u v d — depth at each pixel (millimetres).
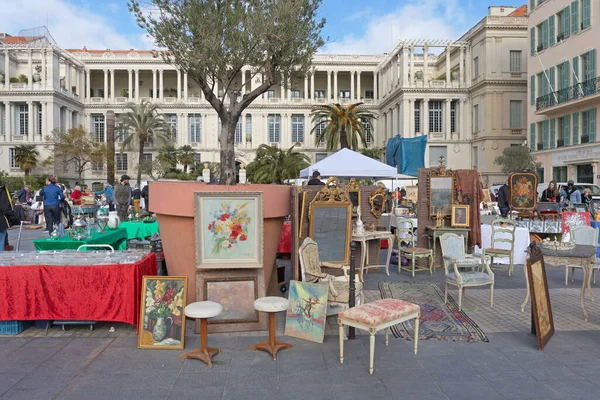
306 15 6867
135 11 6410
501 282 8281
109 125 33156
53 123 45469
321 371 4277
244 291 5461
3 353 4680
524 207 11867
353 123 35625
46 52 45438
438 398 3740
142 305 4926
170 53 6730
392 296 7207
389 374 4211
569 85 27438
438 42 44375
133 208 12672
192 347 4852
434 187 9656
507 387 3943
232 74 6750
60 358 4551
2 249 9930
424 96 44500
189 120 52531
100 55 51094
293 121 53781
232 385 3973
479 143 42656
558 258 6039
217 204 5398
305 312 5199
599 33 24922
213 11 6477
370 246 9320
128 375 4164
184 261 5633
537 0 30766
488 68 40844
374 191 9570
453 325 5664
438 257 9680
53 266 5219
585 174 26781
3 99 45531
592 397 3756
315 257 6012
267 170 38062
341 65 53250
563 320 5883
